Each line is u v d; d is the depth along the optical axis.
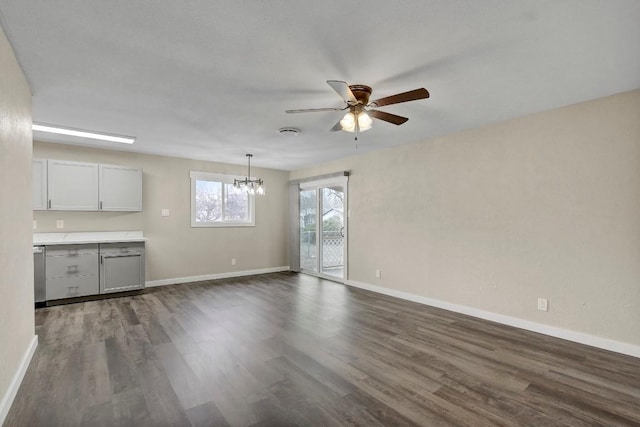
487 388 2.25
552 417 1.93
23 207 2.46
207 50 2.12
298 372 2.46
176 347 2.92
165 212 5.56
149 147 4.88
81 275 4.45
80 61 2.26
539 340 3.10
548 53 2.16
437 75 2.47
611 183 2.86
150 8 1.70
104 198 4.80
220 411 1.98
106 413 1.95
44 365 2.56
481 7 1.70
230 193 6.42
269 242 6.86
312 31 1.91
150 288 5.29
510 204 3.53
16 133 2.24
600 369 2.52
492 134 3.69
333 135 4.18
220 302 4.44
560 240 3.16
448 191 4.14
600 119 2.92
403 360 2.67
